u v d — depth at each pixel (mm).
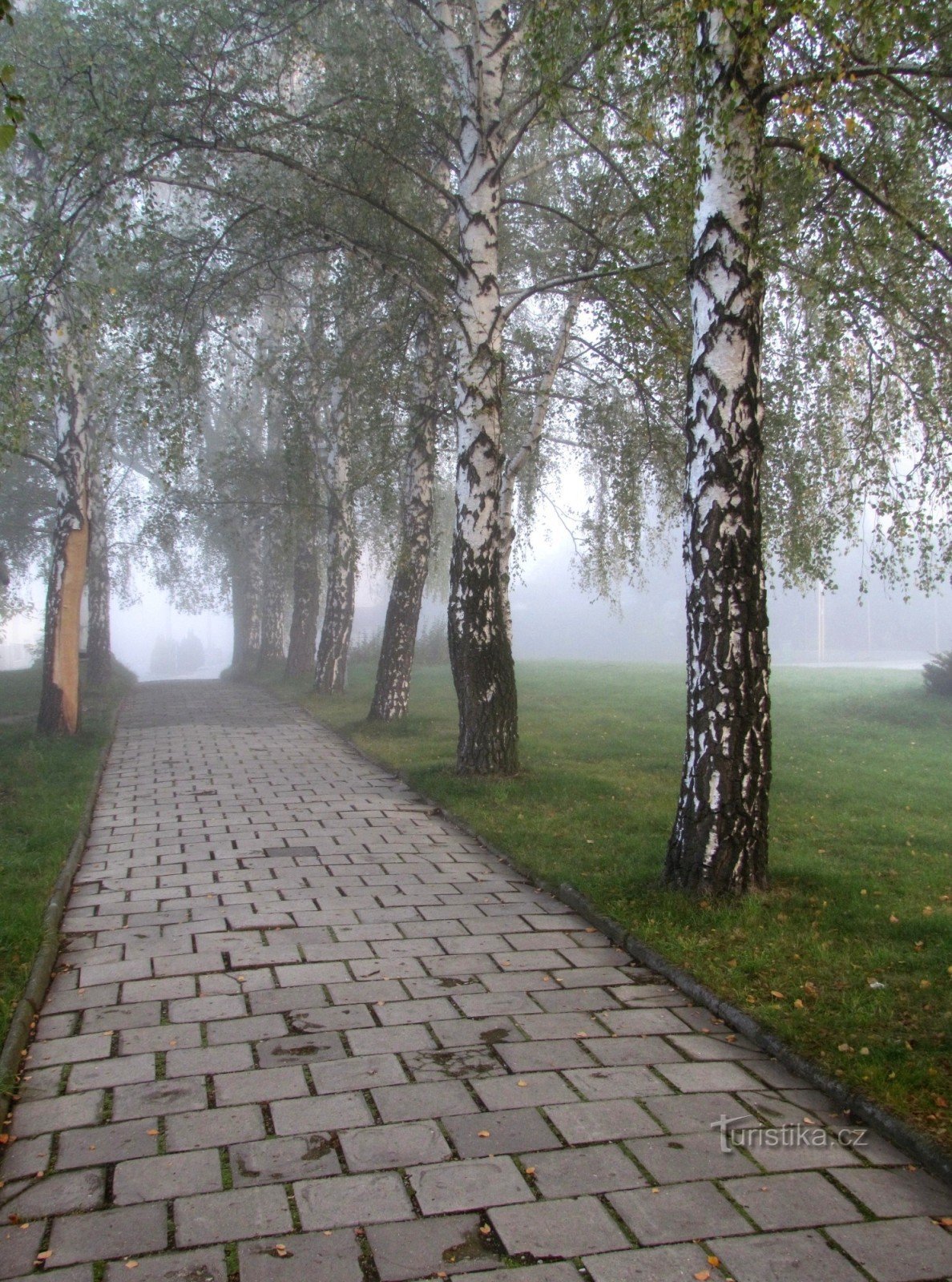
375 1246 2994
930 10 6629
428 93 12070
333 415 19859
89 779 11539
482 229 10945
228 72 10758
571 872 7402
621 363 12656
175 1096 3961
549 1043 4543
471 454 11188
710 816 6559
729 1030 4777
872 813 9719
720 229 6348
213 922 6359
